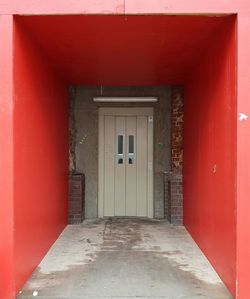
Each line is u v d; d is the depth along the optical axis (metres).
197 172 5.55
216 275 4.29
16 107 3.75
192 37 4.45
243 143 3.61
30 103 4.29
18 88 3.82
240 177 3.60
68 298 3.65
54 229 5.74
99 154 7.70
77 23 3.96
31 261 4.30
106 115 7.69
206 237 4.94
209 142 4.77
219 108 4.28
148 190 7.69
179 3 3.72
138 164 7.73
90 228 6.78
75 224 7.11
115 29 4.16
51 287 3.92
